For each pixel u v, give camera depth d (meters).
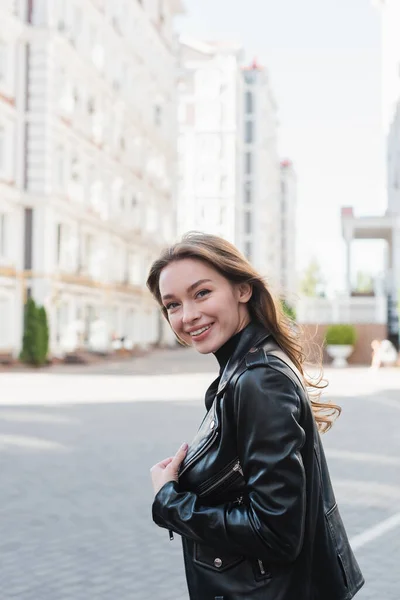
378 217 39.09
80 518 6.14
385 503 6.62
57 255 34.62
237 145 75.12
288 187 103.75
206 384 20.59
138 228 46.62
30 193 31.80
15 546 5.39
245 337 1.78
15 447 9.59
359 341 31.62
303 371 1.96
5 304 31.14
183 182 74.50
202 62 74.38
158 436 10.51
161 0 53.66
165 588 4.55
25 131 31.88
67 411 13.74
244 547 1.57
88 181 38.31
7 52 31.09
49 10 32.00
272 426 1.58
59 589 4.52
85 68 36.56
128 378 23.03
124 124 44.94
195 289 1.79
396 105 37.97
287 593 1.61
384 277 35.53
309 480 1.65
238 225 75.44
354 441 10.29
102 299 39.97
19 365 28.27
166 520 1.67
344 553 1.75
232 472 1.66
